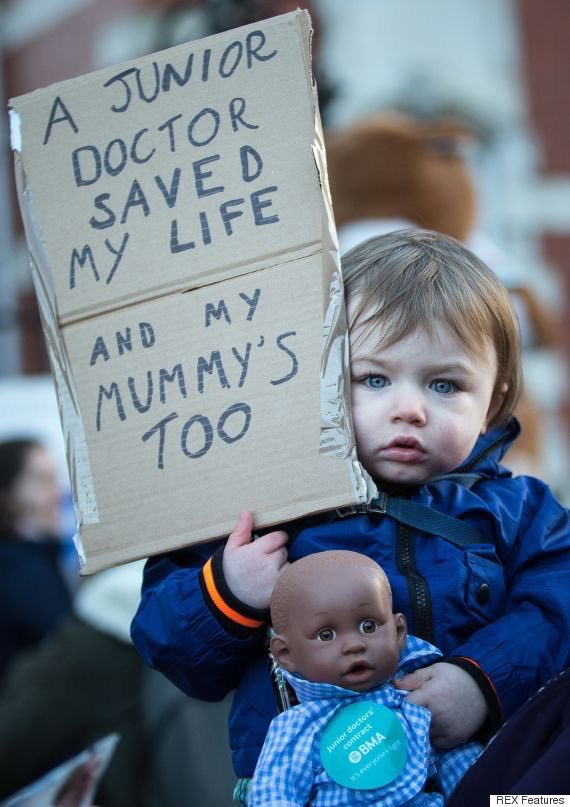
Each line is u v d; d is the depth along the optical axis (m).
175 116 1.88
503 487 1.96
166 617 1.78
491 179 9.72
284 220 1.82
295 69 1.84
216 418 1.80
